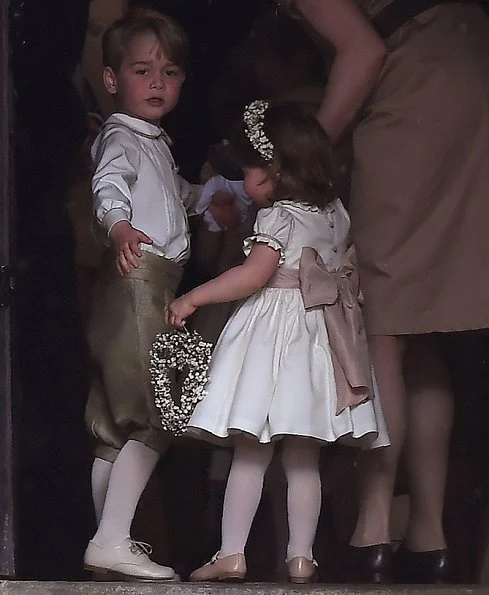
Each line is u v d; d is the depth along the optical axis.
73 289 21.06
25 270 20.86
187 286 21.66
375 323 18.25
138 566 17.39
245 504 17.22
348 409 16.98
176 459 22.30
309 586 15.52
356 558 19.39
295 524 17.27
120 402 17.88
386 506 18.58
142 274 18.11
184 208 19.44
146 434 17.78
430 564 19.28
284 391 16.80
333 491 21.25
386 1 18.61
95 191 18.09
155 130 19.12
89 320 18.58
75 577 20.72
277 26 21.44
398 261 18.27
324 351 17.19
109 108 21.70
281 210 17.55
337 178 18.62
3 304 17.11
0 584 15.31
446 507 22.75
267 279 17.28
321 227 17.66
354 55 18.19
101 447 18.14
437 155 18.36
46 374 21.02
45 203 21.00
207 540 22.16
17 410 17.31
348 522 21.08
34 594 15.23
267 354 17.02
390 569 18.52
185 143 23.83
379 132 18.55
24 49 21.00
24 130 21.05
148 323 17.95
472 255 18.36
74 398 21.17
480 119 18.50
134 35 19.05
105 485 18.02
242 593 15.30
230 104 21.78
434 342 19.45
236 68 21.70
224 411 16.95
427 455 19.23
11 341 17.17
